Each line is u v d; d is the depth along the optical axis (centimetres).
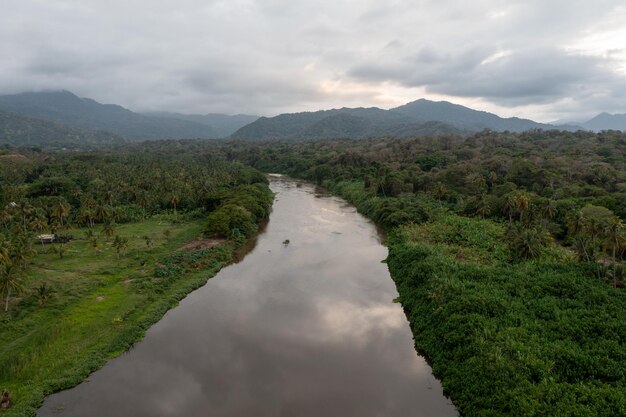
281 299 6550
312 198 15975
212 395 4256
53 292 6009
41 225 9362
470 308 4997
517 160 14250
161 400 4162
